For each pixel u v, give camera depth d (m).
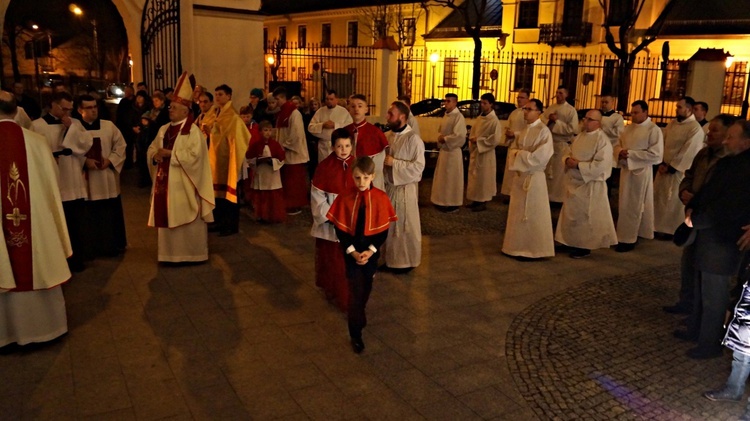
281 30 45.75
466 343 5.20
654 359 5.00
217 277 6.66
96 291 6.16
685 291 5.90
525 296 6.38
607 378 4.66
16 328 4.75
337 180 5.59
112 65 29.66
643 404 4.30
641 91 24.48
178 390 4.30
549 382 4.58
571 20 29.53
